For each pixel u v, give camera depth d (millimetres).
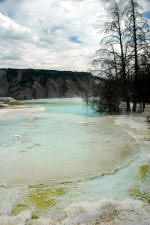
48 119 11812
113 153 5223
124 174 3828
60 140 6715
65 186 3389
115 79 14477
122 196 2971
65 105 24859
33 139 6938
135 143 6043
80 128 8727
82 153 5312
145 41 13000
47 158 4965
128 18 13305
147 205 2697
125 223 2330
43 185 3463
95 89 15547
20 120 11562
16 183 3572
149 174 3744
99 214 2531
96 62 14688
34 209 2688
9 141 6703
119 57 14172
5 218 2492
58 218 2477
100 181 3557
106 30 14188
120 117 11922
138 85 13703
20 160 4836
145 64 13164
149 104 20234
